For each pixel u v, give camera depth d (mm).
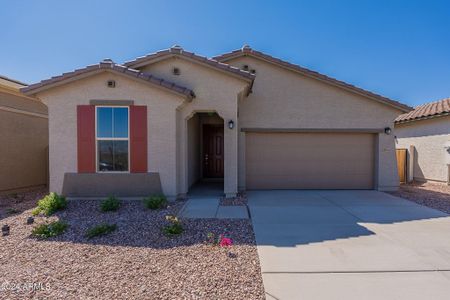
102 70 9398
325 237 6188
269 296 3848
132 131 9688
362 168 12852
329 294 3898
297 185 12711
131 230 6633
